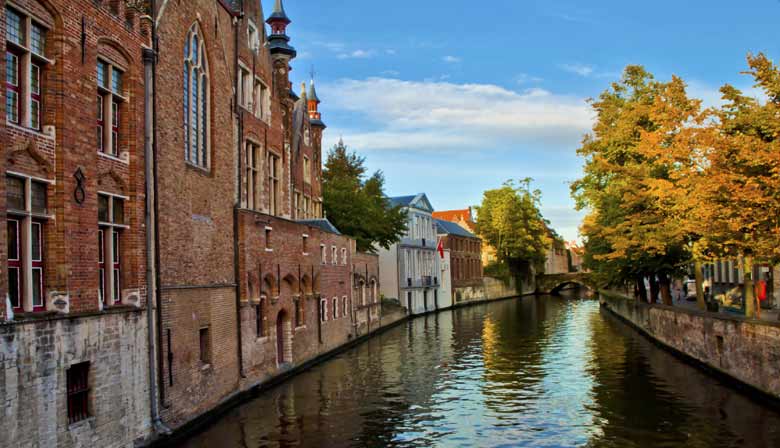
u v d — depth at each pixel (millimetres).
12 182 12875
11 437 11867
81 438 13930
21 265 13109
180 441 18125
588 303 81375
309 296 32281
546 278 107500
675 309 32281
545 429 19172
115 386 15391
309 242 32531
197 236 20875
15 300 12969
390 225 52469
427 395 24328
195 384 19766
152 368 17109
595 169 38969
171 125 19234
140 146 17359
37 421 12586
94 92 15375
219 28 23766
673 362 30328
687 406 21172
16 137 12727
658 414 20359
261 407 22453
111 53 16297
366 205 50219
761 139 20984
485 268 102000
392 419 20625
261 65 30000
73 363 13797
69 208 14188
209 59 22859
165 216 18609
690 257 35812
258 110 29703
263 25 30578
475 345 39344
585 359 32250
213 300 21609
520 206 97750
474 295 86125
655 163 29703
